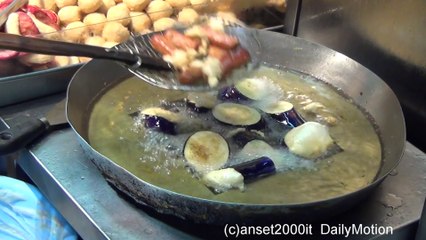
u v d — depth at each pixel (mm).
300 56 850
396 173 688
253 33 794
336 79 815
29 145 712
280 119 734
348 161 678
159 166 657
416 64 776
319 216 589
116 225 609
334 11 879
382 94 750
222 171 630
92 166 686
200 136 686
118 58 623
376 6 808
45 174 683
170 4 975
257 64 737
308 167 665
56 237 740
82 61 853
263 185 635
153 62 656
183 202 566
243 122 726
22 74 787
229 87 771
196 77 665
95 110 747
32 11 900
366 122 748
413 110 799
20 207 754
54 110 756
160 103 766
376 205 642
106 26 899
